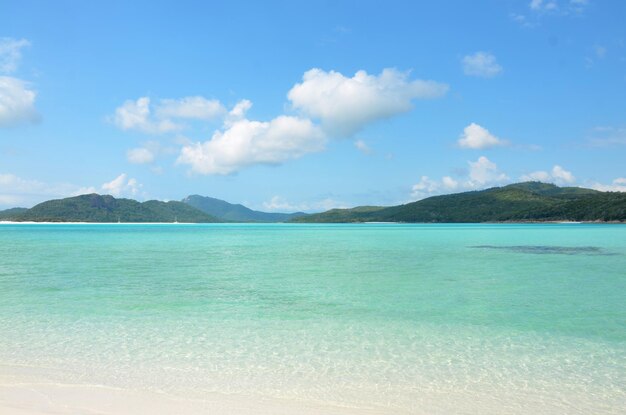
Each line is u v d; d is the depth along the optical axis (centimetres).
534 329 1338
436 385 898
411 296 1881
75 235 8356
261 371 972
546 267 2936
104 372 959
